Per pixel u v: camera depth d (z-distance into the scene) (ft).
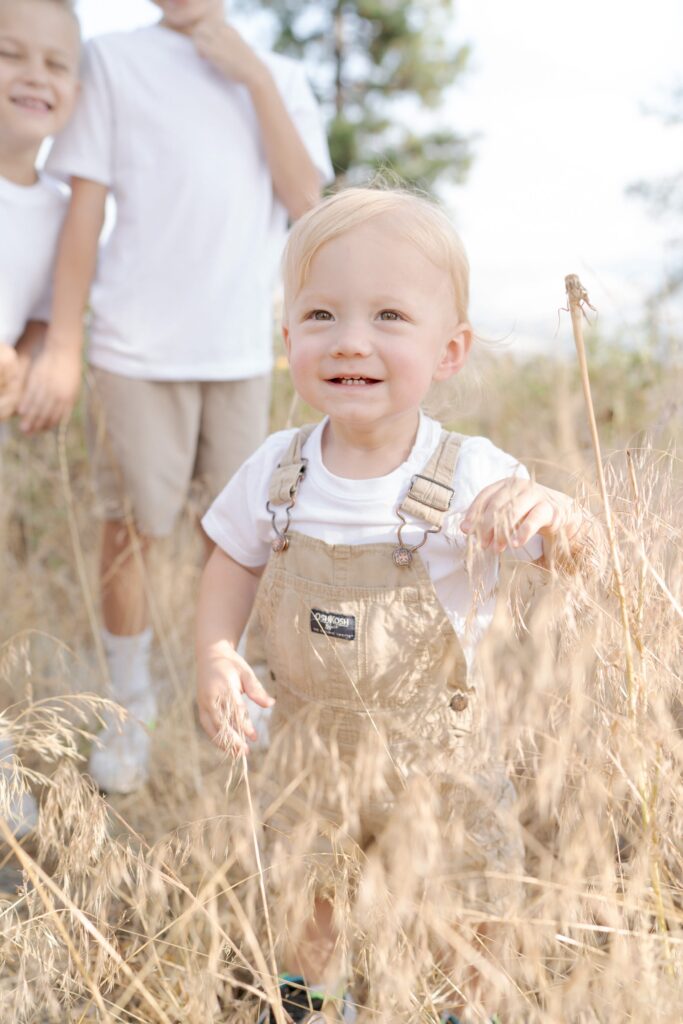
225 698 5.70
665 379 9.75
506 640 5.86
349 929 5.11
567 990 4.94
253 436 9.15
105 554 9.34
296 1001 5.60
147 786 8.14
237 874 6.62
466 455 5.76
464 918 5.23
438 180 52.06
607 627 5.19
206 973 5.15
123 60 8.56
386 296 5.28
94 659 10.00
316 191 9.02
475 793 5.65
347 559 5.59
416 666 5.62
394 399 5.40
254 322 8.96
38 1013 5.53
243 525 6.23
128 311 8.64
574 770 5.31
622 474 5.44
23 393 8.77
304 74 9.38
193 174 8.49
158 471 8.86
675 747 5.06
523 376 13.48
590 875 5.62
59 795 5.51
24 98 8.18
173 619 9.86
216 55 8.52
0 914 5.31
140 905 5.43
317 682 5.76
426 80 53.21
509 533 5.00
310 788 5.83
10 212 8.52
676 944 4.91
